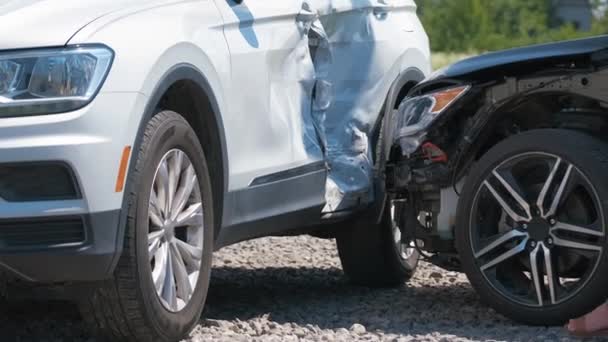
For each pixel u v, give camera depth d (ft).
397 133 33.19
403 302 34.96
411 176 32.58
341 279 40.22
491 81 31.24
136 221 26.07
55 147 24.75
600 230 28.99
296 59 33.68
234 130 30.35
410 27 39.86
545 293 29.96
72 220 25.14
